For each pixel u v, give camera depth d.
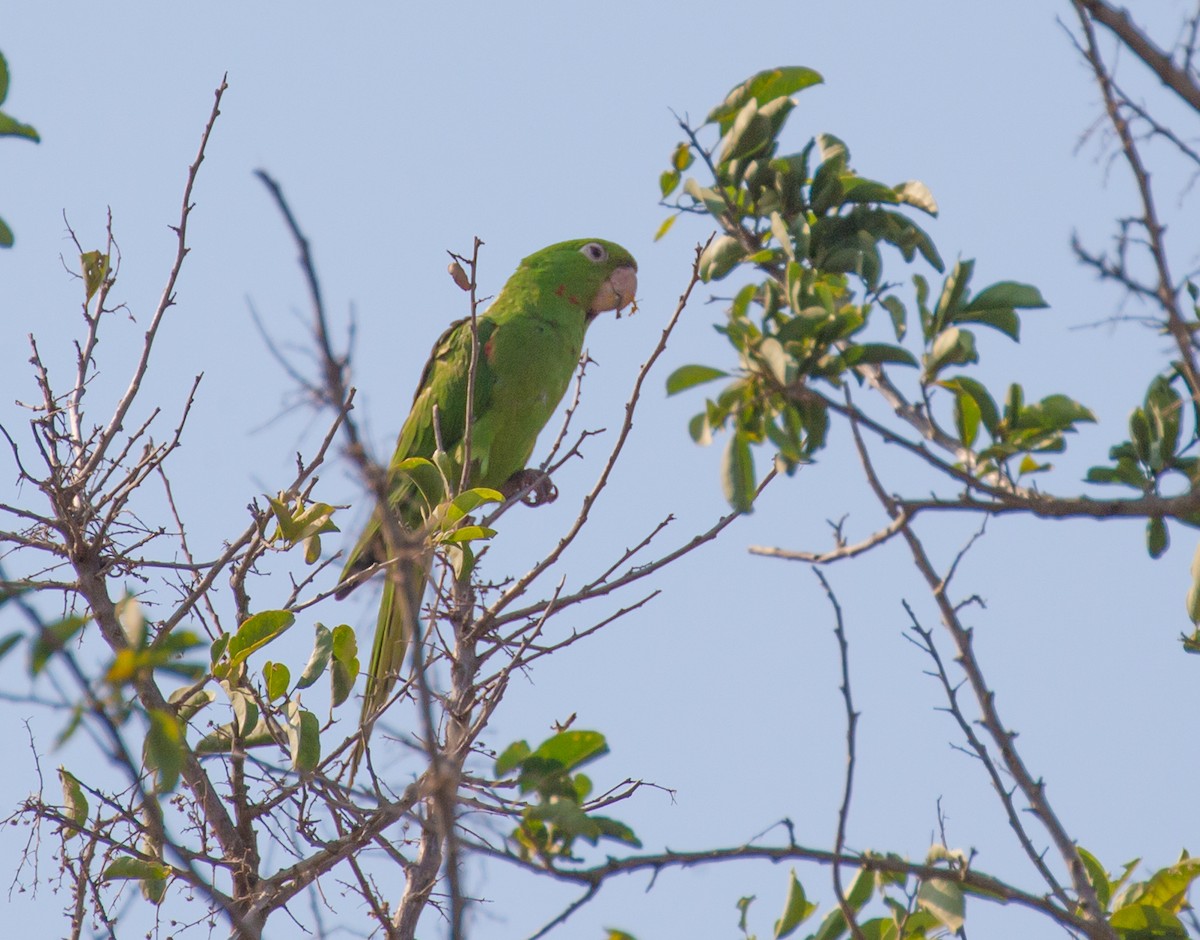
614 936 7.34
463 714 8.99
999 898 7.11
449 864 5.25
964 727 7.36
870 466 6.79
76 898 9.08
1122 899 8.10
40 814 9.22
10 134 6.80
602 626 9.76
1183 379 7.52
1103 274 6.38
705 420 6.97
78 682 5.24
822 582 6.98
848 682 6.97
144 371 10.80
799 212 8.12
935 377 7.18
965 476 6.72
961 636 7.36
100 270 11.07
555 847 6.74
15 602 5.23
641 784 9.50
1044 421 7.26
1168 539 7.57
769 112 8.45
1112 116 6.41
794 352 6.91
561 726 9.10
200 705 9.60
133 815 9.09
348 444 5.14
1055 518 6.69
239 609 10.51
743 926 7.79
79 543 10.14
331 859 8.89
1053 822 7.17
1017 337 7.27
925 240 7.95
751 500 6.82
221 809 9.70
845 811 6.83
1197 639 8.51
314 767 8.68
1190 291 7.64
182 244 10.88
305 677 9.12
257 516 10.11
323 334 4.96
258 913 8.84
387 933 8.34
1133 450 7.54
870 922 7.59
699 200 8.30
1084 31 6.54
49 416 10.21
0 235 6.71
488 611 9.81
